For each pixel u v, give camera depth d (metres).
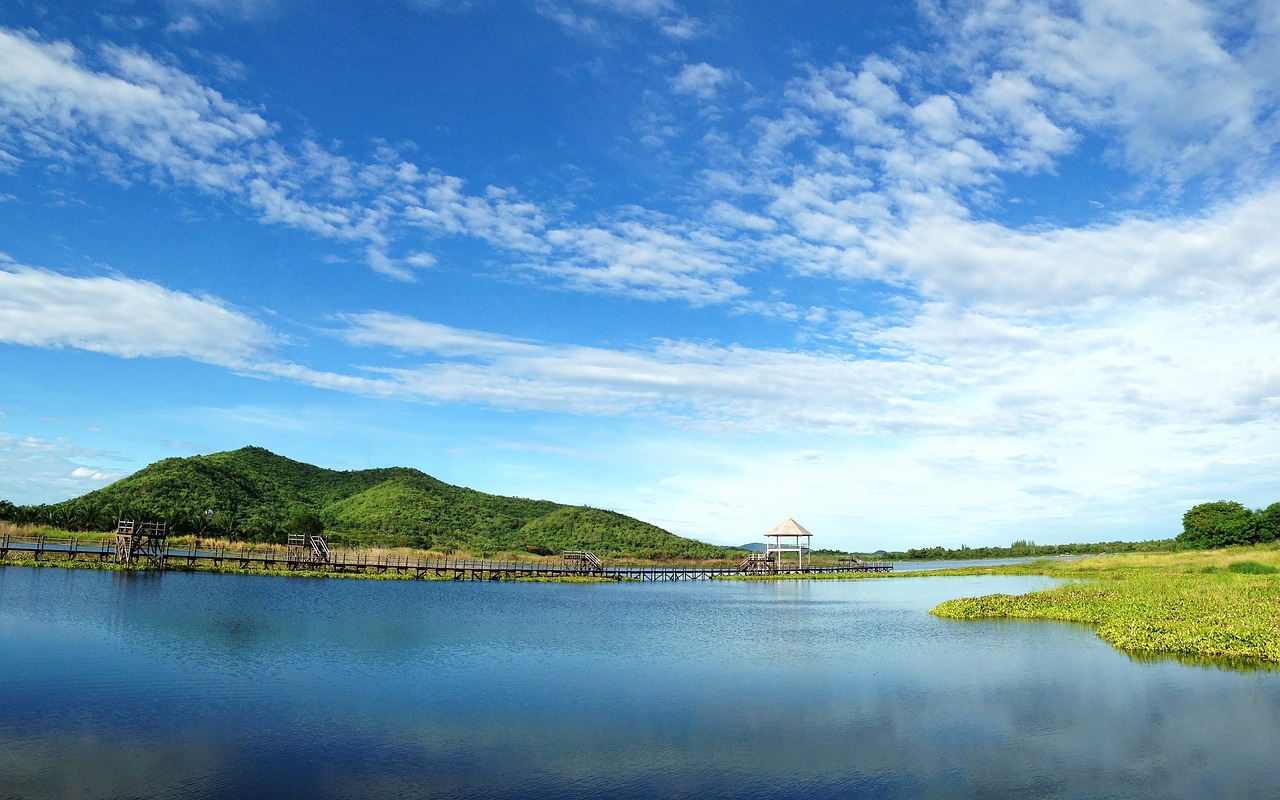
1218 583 45.94
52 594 45.56
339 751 18.73
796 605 58.41
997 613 46.03
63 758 17.70
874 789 16.58
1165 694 24.33
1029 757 18.53
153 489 120.62
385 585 67.31
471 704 23.45
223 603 45.53
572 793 16.27
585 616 48.56
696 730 20.91
